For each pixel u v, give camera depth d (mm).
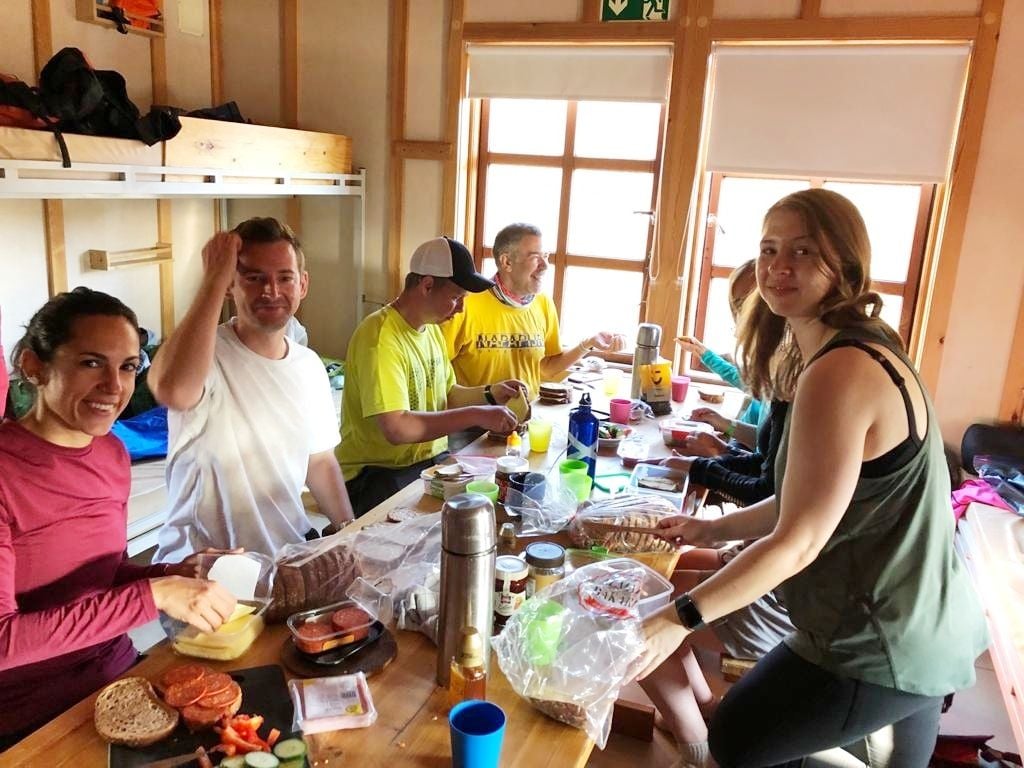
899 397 1251
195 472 1730
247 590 1309
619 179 3748
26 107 2422
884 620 1325
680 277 3549
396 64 3789
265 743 1019
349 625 1241
